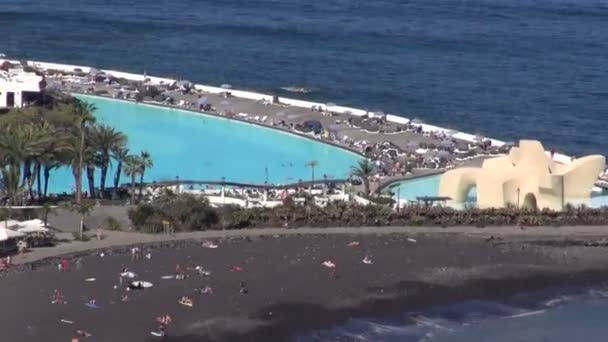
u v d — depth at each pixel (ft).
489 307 620.90
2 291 588.09
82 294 590.14
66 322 553.64
